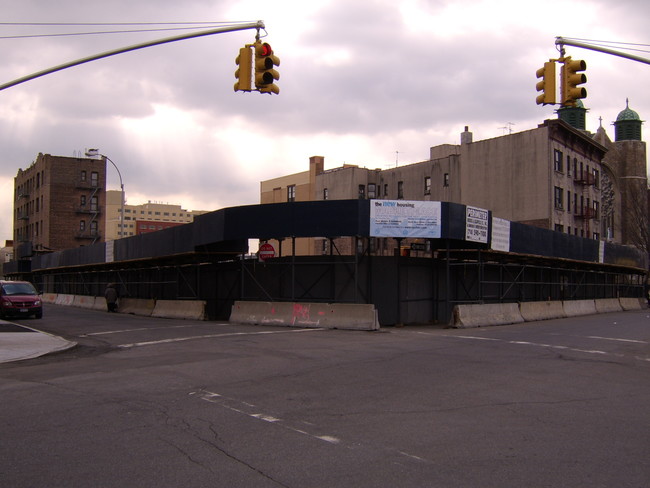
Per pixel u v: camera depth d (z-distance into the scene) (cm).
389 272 2433
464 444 642
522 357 1385
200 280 3127
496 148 5288
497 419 762
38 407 839
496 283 2741
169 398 896
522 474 541
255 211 2383
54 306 4638
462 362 1289
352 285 2394
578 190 5472
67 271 5456
